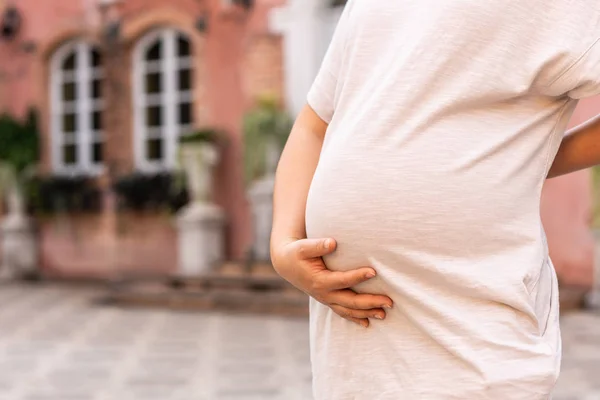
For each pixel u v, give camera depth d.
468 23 1.18
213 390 4.74
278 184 1.39
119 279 9.61
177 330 7.07
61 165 11.56
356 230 1.20
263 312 7.99
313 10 9.35
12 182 11.21
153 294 8.73
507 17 1.17
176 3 10.30
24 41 11.59
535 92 1.20
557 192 7.98
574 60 1.15
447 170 1.17
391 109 1.20
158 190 10.05
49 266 11.31
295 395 4.57
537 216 1.21
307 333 6.73
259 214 9.20
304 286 1.25
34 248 11.35
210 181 9.75
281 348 6.07
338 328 1.26
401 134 1.19
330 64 1.37
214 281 8.82
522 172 1.20
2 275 11.13
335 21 9.41
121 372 5.34
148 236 10.50
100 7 10.97
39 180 11.21
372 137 1.20
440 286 1.18
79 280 11.03
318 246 1.21
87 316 8.05
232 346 6.20
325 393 1.27
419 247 1.18
